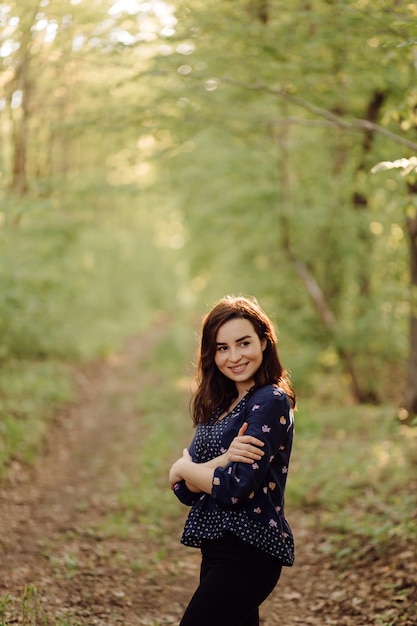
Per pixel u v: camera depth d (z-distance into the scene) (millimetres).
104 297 22391
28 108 9398
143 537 6211
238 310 2975
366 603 4715
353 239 12445
